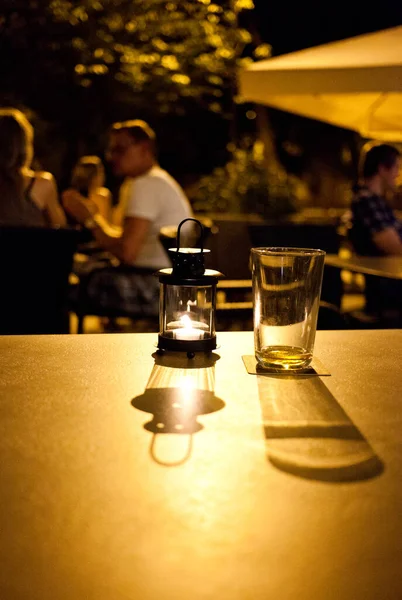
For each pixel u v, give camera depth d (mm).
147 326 5434
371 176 4707
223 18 11211
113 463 842
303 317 1205
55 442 897
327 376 1192
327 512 742
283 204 8477
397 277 3656
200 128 12445
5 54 9953
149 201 4395
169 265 4473
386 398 1090
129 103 10977
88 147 11016
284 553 670
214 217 7258
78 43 9953
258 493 779
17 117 4281
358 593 616
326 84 4625
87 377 1153
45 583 623
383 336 1476
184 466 839
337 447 902
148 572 639
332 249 5301
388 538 697
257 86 4891
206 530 705
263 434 937
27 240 3773
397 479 817
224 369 1216
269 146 12945
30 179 4348
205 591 616
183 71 10891
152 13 10328
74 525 710
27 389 1090
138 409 1017
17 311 3852
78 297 4434
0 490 773
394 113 5758
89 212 5117
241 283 4047
